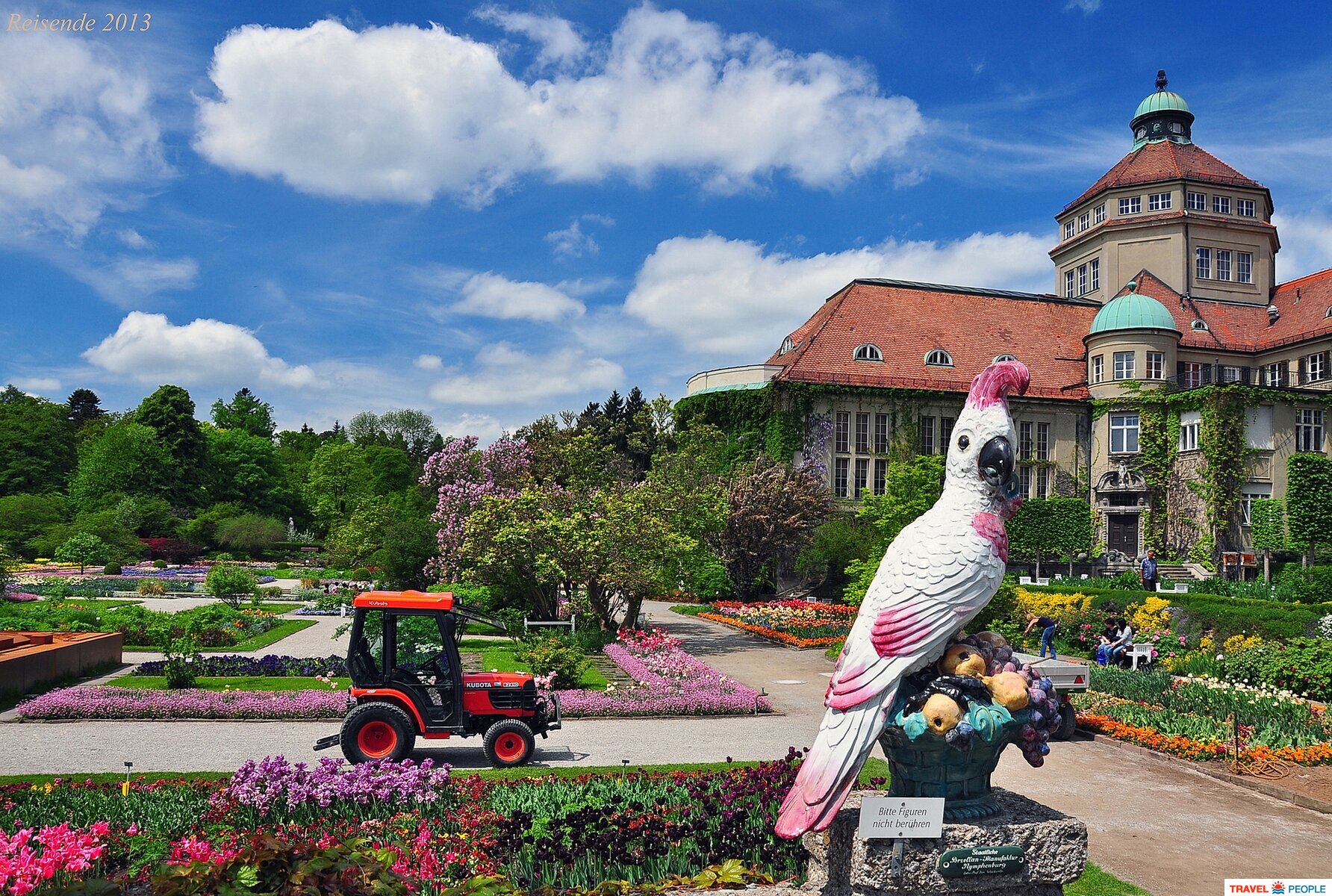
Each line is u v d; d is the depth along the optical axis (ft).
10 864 19.63
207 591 139.64
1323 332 155.53
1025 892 21.30
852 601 92.22
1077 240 194.08
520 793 32.30
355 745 40.65
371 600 42.34
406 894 20.15
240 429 299.17
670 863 26.30
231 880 18.06
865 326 169.27
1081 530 160.66
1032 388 165.68
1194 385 159.74
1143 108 196.44
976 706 20.65
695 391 169.89
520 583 96.32
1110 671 64.49
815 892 24.18
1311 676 59.52
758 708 56.54
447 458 129.80
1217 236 181.78
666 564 90.07
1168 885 28.66
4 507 201.46
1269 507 145.89
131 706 52.08
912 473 93.56
